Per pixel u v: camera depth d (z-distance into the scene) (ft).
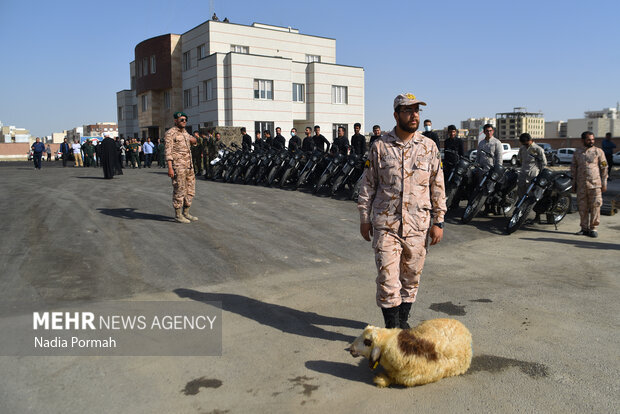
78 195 35.94
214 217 27.78
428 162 10.92
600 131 466.70
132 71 142.72
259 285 15.96
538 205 26.86
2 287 15.02
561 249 21.75
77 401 8.84
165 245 20.84
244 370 10.11
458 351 9.60
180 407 8.70
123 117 148.56
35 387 9.33
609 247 22.18
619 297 14.78
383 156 10.83
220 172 50.85
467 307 13.85
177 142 25.27
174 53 115.55
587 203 24.67
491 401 8.84
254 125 99.96
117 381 9.61
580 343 11.37
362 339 9.52
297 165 41.65
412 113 10.54
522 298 14.67
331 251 20.86
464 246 22.39
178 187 25.50
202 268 17.69
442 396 9.04
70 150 97.55
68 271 16.76
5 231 22.71
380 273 10.89
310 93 108.88
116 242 21.06
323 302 14.38
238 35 107.55
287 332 12.12
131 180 49.83
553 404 8.72
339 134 40.37
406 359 9.07
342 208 31.71
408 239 10.85
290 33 114.93
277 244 21.75
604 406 8.63
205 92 102.63
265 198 35.60
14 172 66.28
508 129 459.32
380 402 8.86
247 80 98.32
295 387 9.42
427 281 16.53
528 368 10.12
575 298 14.67
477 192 28.22
